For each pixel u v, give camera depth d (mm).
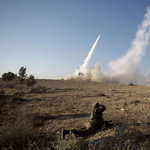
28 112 8492
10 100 11844
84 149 3658
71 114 8023
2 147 3783
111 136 4195
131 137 4055
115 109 9000
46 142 4293
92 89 26984
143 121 5863
